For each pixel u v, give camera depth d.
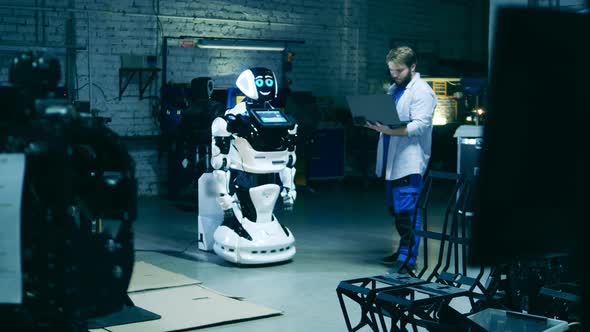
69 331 1.44
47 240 1.41
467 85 8.77
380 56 12.80
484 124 0.64
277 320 4.22
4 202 1.35
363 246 6.71
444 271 3.51
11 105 1.47
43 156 1.39
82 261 1.52
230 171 5.90
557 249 0.66
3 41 8.64
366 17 12.42
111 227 1.62
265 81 5.78
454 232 3.48
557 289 2.96
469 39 14.23
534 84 0.61
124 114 9.91
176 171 9.66
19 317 1.44
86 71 9.56
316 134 11.14
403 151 5.52
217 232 5.98
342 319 4.25
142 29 9.95
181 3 10.27
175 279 5.15
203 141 8.63
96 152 1.57
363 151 11.66
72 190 1.50
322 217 8.44
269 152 5.78
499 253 0.64
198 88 8.50
